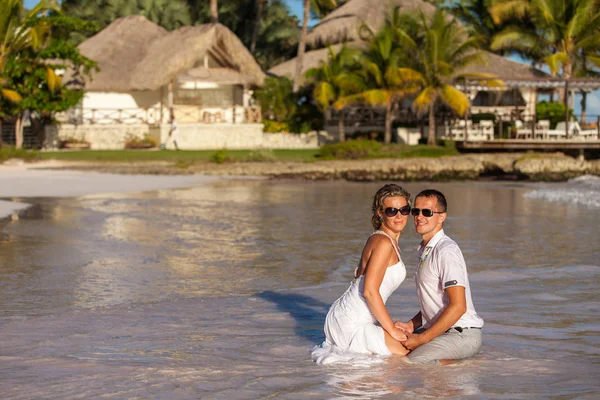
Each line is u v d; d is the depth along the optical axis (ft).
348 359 17.93
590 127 135.44
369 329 18.24
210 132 135.74
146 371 17.34
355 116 142.82
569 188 87.97
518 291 28.09
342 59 130.93
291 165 108.37
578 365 17.78
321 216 57.26
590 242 42.83
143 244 41.81
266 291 28.94
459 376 16.83
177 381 16.53
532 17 155.53
